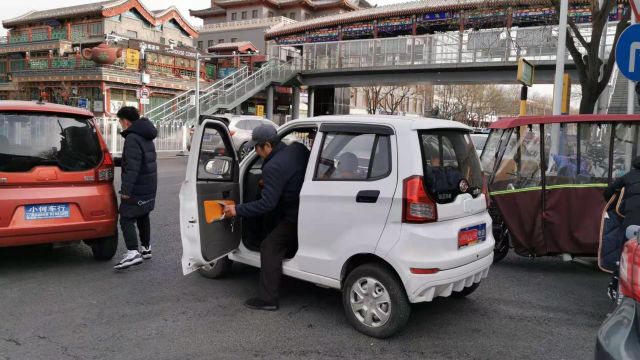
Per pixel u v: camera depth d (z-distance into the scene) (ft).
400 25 128.67
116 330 13.03
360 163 13.30
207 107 96.22
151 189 18.17
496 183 19.83
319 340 12.76
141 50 95.25
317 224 13.76
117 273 17.76
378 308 12.91
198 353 11.85
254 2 201.98
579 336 13.43
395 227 12.43
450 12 115.03
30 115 16.87
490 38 85.87
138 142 17.40
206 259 15.10
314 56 111.55
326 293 16.28
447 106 201.87
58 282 16.63
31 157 16.49
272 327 13.48
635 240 7.89
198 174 15.28
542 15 93.56
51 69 116.88
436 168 12.84
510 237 19.52
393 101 191.93
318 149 14.19
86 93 113.91
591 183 18.95
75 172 17.28
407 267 12.19
